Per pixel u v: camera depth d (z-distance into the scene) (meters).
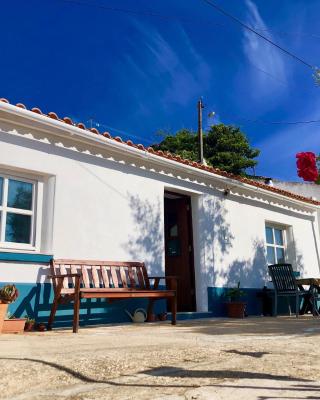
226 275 9.45
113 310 7.02
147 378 2.64
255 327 6.25
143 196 7.96
